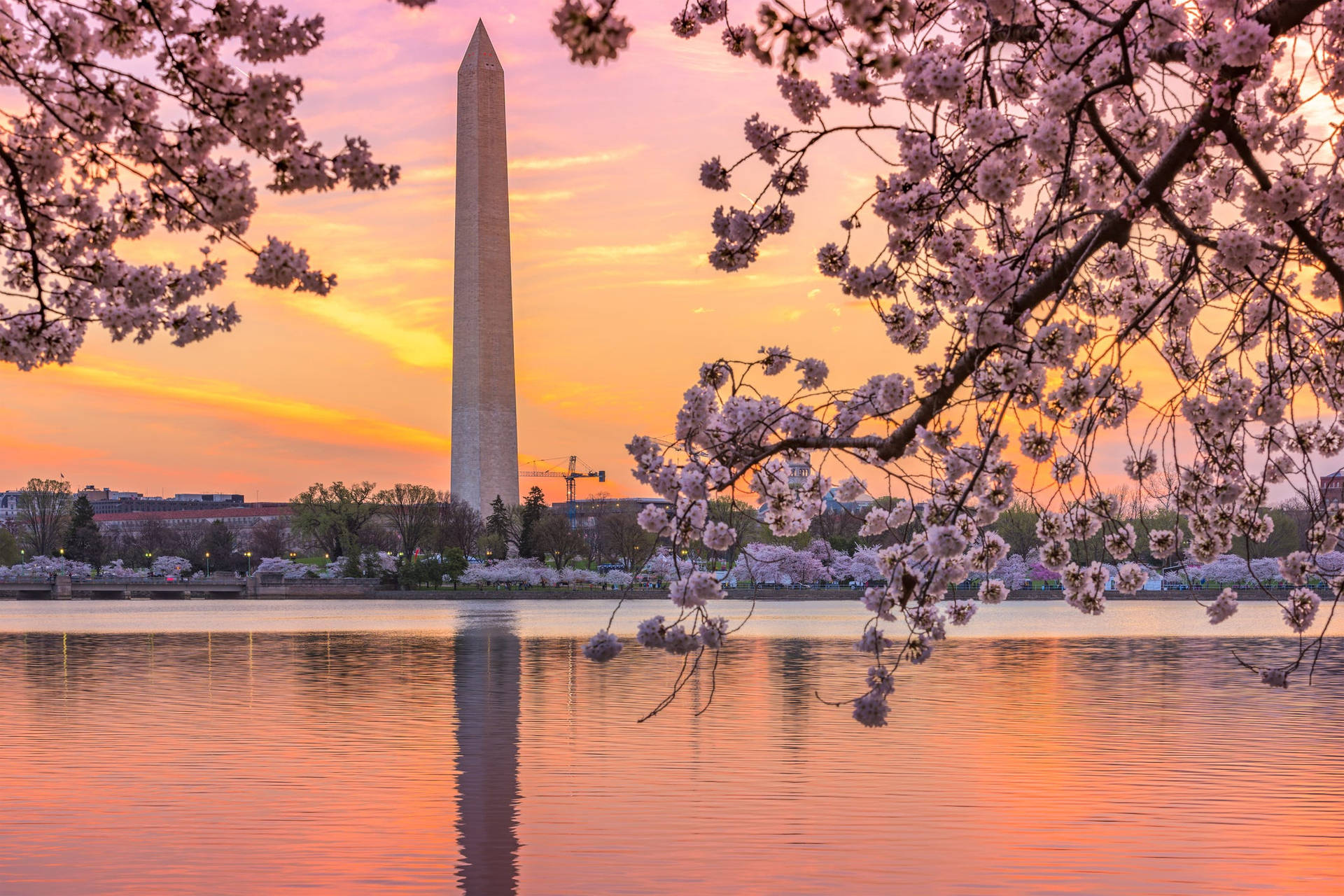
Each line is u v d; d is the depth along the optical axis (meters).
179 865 20.56
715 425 10.33
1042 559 11.09
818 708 39.91
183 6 8.99
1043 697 43.25
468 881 19.72
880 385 10.35
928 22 9.77
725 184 10.12
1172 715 38.28
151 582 196.38
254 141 9.13
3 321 10.45
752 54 7.96
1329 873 20.16
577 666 56.84
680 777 28.00
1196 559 11.37
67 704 42.66
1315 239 8.86
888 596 10.92
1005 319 8.92
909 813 24.38
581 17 6.12
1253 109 9.68
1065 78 8.63
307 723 37.09
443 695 44.62
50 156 9.45
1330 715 38.09
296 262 9.66
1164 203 8.72
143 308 10.40
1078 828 23.08
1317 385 10.98
